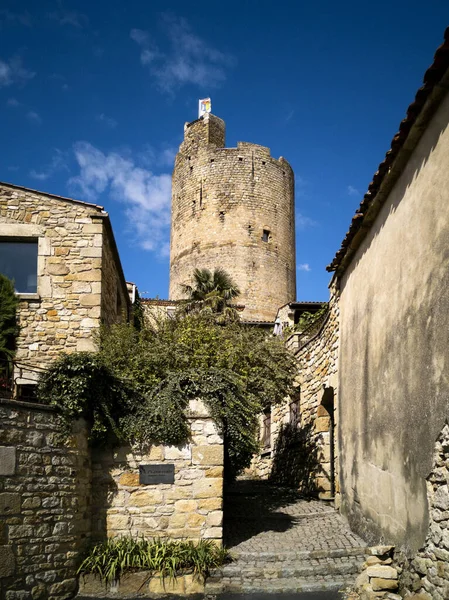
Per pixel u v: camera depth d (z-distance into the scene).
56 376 7.72
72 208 11.27
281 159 40.47
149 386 8.82
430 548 5.82
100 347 9.98
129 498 8.15
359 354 8.81
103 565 7.39
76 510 7.50
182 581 7.27
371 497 8.00
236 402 8.86
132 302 18.27
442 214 5.75
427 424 5.94
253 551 8.05
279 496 12.67
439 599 5.49
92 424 8.09
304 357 13.73
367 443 8.20
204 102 40.88
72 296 10.84
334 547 8.06
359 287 8.98
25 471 6.91
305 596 6.88
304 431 13.38
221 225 38.09
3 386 8.21
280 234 39.28
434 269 5.89
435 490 5.77
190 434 8.41
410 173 6.72
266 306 37.56
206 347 10.43
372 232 8.34
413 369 6.39
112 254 12.76
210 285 24.94
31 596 6.70
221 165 38.88
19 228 11.05
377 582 6.43
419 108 6.03
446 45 5.06
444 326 5.57
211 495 8.21
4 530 6.55
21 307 10.72
